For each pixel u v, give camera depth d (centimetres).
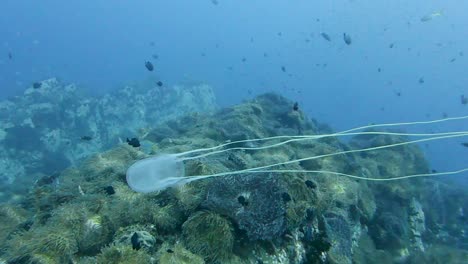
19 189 1468
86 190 745
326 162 1125
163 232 605
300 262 642
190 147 1016
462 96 1722
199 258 542
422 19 1845
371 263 912
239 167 823
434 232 1427
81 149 2417
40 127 2327
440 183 1830
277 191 636
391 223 1106
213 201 609
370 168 1334
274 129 1409
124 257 510
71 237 571
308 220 664
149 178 412
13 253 564
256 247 612
